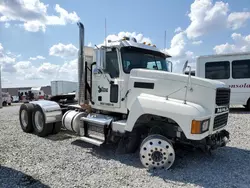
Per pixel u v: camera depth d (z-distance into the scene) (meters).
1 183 3.59
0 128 8.24
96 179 3.72
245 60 10.83
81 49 5.45
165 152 4.07
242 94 10.97
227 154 5.07
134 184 3.53
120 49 4.88
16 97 35.62
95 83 5.49
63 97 8.66
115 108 5.02
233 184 3.51
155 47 5.49
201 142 4.15
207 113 3.94
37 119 7.03
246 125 8.12
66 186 3.47
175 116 3.89
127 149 5.05
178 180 3.68
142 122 4.52
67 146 5.71
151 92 4.50
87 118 5.42
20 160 4.65
